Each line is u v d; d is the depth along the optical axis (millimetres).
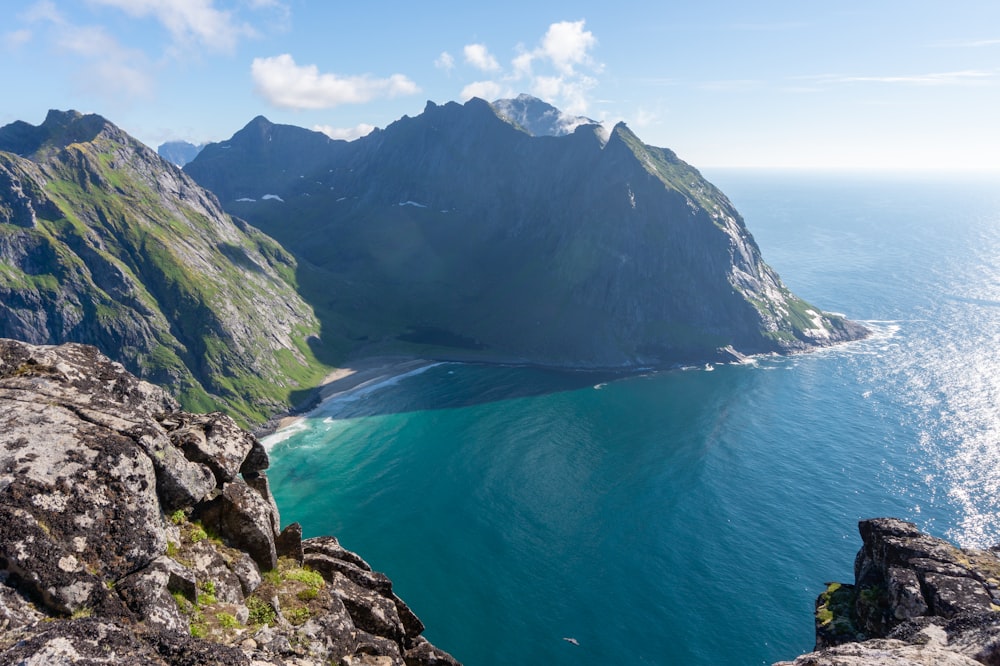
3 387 17109
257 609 17344
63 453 14812
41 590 12531
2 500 13047
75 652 10906
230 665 12570
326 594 19844
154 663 11672
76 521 13922
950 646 21375
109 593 13469
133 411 18375
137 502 15492
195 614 15219
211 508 19344
